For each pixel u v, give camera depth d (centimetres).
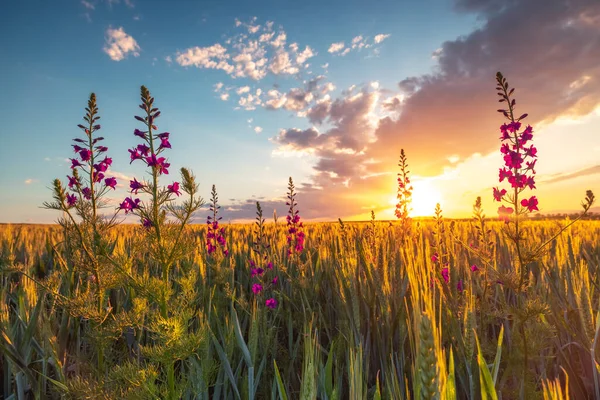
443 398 147
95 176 348
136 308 323
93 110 359
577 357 365
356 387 201
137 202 306
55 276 372
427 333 116
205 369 330
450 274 406
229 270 605
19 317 378
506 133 363
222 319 473
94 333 321
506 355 321
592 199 305
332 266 549
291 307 543
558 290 430
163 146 312
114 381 309
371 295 386
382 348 354
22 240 836
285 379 375
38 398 327
